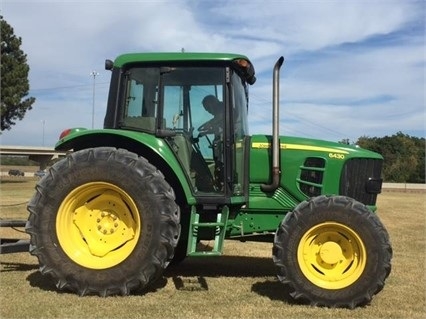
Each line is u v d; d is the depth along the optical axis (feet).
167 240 15.28
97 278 15.29
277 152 17.26
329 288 14.83
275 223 17.80
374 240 14.80
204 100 16.94
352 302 14.74
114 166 15.55
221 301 15.14
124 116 17.17
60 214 15.76
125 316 13.43
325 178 17.53
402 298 16.21
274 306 14.76
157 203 15.34
